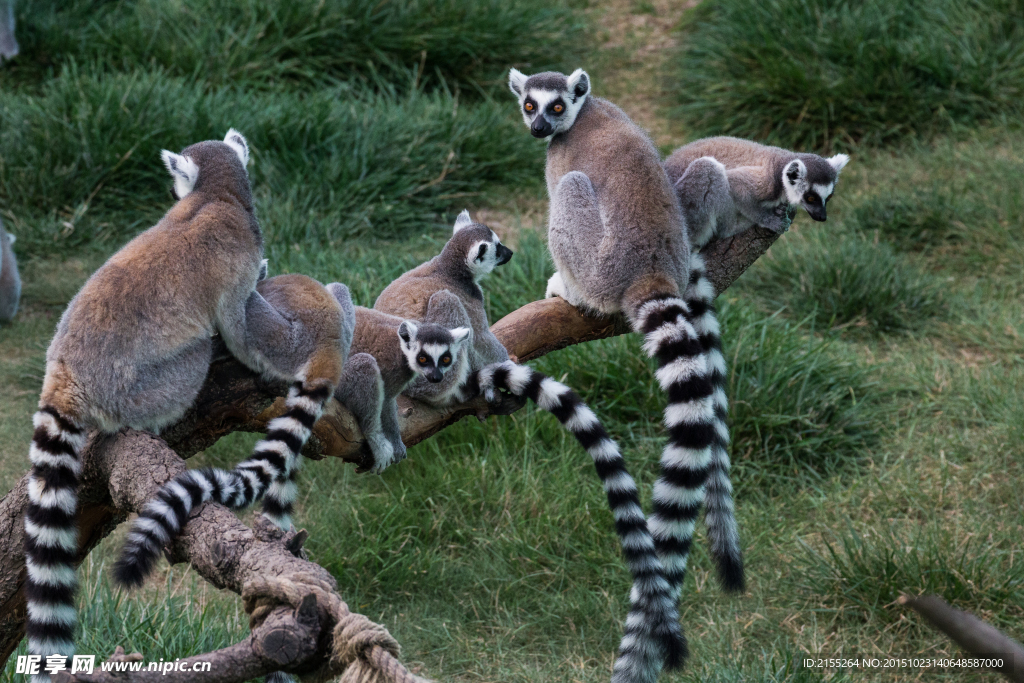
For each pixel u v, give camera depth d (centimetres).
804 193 950
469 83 2139
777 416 1248
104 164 1762
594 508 1144
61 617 513
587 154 903
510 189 1920
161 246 599
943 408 1344
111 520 634
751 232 977
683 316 802
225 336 615
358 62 2083
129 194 1766
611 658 988
